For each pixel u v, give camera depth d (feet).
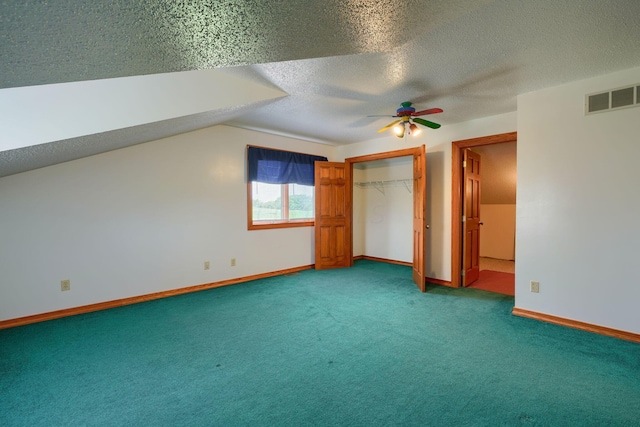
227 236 14.47
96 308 10.99
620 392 6.15
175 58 3.98
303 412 5.65
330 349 8.05
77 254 10.69
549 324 9.55
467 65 7.93
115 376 6.79
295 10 3.32
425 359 7.52
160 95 8.09
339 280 15.21
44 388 6.34
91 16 2.47
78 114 7.06
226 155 14.35
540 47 7.02
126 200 11.66
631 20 5.92
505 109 11.63
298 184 17.39
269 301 11.93
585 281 9.06
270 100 9.89
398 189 19.81
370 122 13.39
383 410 5.69
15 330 9.18
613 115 8.52
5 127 6.33
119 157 11.50
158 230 12.42
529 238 10.09
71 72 3.57
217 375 6.86
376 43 4.75
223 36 3.61
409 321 9.93
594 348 7.96
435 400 5.96
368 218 21.56
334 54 4.96
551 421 5.36
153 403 5.90
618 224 8.51
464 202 14.03
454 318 10.16
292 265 17.20
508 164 18.13
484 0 3.81
